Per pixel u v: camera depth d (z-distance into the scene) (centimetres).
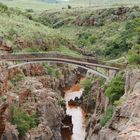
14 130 6194
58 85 11256
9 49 10000
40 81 9588
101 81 9738
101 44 14838
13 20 12719
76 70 13925
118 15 17088
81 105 10881
